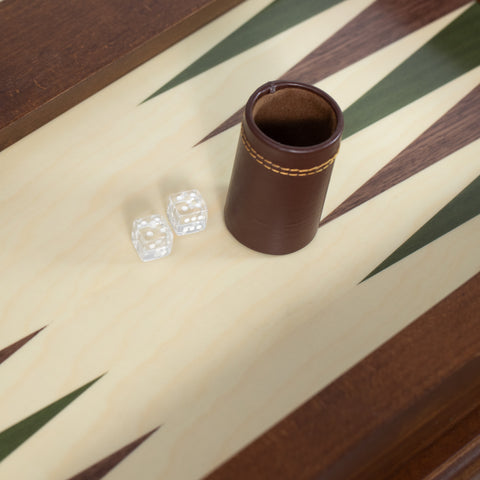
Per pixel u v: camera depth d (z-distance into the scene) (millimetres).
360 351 647
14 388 627
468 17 797
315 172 620
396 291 668
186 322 653
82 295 657
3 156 701
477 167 722
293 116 643
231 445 619
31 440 614
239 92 742
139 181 698
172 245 676
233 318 655
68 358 637
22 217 679
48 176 695
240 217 660
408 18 792
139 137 715
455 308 660
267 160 615
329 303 663
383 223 694
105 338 645
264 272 671
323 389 630
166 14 750
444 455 655
